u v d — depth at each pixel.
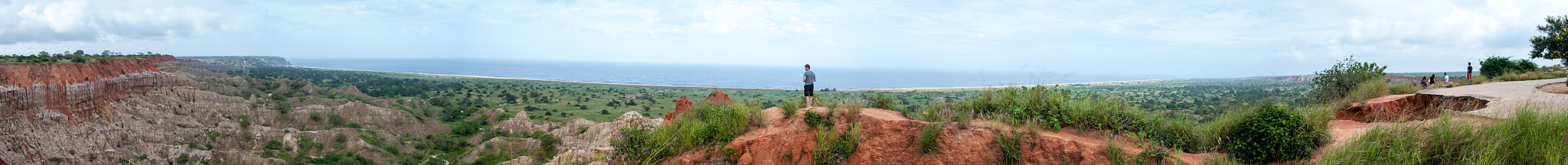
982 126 10.30
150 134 72.00
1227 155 8.59
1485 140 7.03
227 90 114.88
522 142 56.56
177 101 89.38
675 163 11.11
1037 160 9.37
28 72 68.06
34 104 65.31
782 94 145.25
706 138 11.46
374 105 97.25
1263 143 8.20
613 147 12.21
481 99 147.88
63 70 74.25
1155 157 8.53
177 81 104.75
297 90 136.88
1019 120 10.40
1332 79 16.80
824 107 12.60
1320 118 8.73
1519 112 7.85
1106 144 9.03
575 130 59.19
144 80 93.25
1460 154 6.92
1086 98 10.41
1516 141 7.06
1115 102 10.27
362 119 81.19
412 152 69.75
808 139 11.36
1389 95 15.50
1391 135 7.53
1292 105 9.65
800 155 11.26
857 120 11.41
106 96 79.69
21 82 65.50
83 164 63.41
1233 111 9.66
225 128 74.81
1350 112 13.63
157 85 96.06
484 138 72.25
